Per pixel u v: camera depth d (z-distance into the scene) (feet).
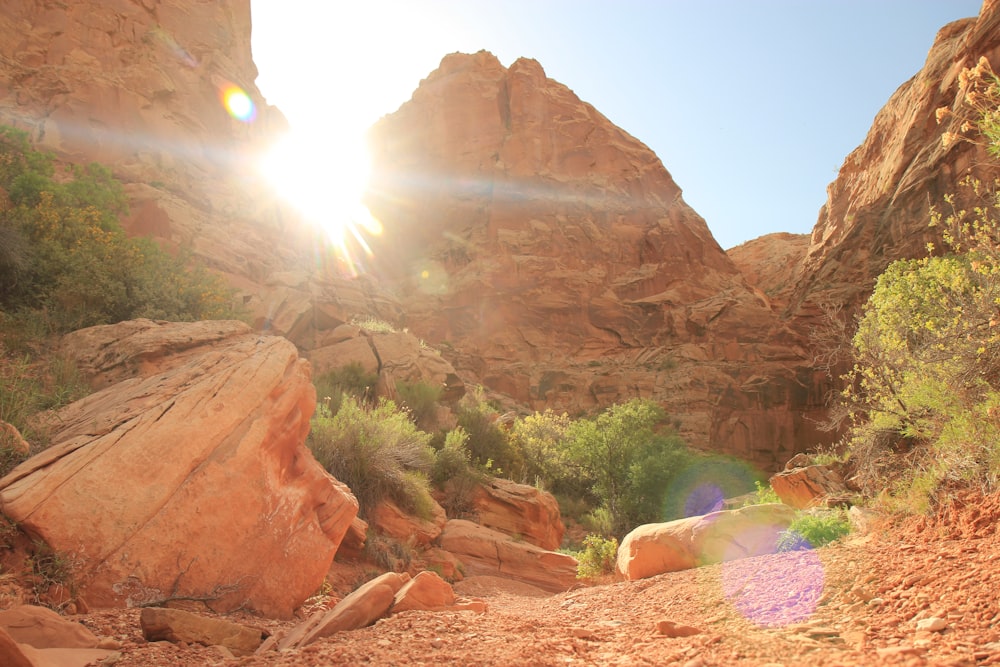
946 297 25.04
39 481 18.99
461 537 51.78
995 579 12.14
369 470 47.11
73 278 44.91
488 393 165.68
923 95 142.00
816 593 15.53
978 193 23.99
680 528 25.63
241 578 21.81
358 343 87.15
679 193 240.73
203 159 131.23
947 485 18.65
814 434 151.94
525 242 210.79
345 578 35.53
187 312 51.78
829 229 187.83
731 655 11.70
